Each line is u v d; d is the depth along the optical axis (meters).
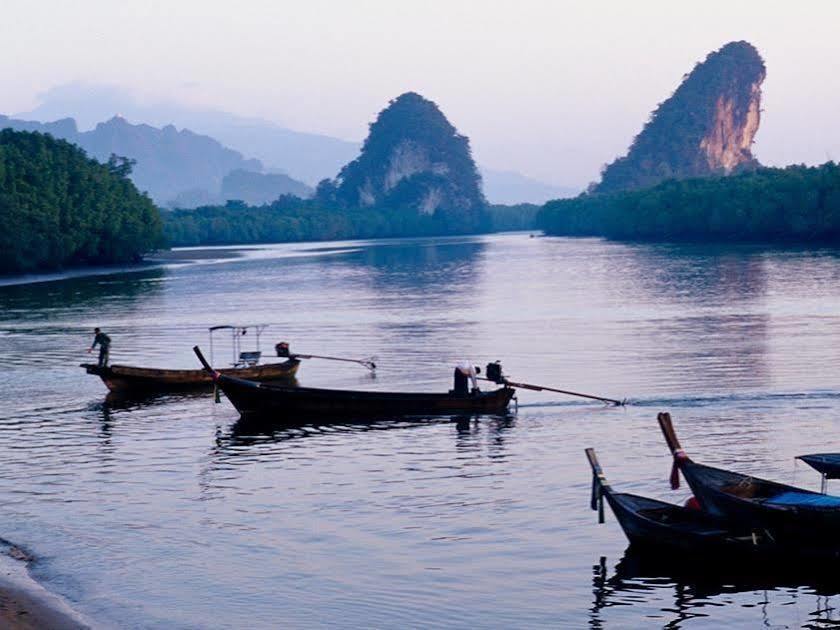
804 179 178.00
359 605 19.62
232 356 52.94
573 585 20.44
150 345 57.81
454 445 31.55
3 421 36.81
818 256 127.62
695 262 125.25
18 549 22.86
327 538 23.20
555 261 142.38
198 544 22.98
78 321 71.81
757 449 29.84
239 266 151.25
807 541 21.02
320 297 90.19
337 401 36.09
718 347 50.53
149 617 19.11
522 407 37.22
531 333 59.22
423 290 95.88
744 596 19.91
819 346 49.66
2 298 95.12
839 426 32.44
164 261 170.88
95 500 26.48
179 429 34.91
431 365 48.16
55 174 147.88
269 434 33.84
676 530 21.03
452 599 19.84
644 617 19.02
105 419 36.84
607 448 30.55
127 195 163.75
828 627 18.61
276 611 19.39
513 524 23.84
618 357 48.47
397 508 25.20
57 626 18.48
